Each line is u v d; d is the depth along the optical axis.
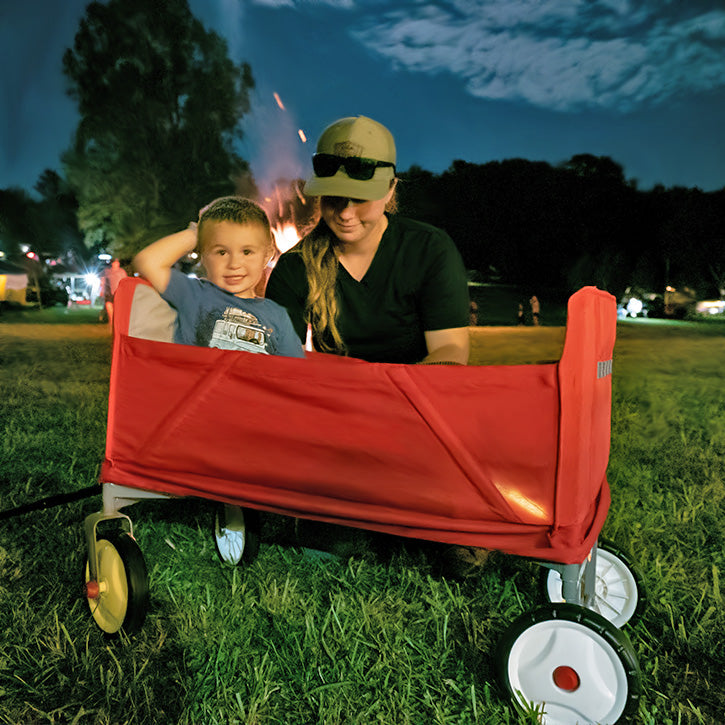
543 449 2.05
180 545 3.40
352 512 2.28
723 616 2.67
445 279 3.14
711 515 3.72
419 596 2.91
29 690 2.27
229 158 42.94
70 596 2.87
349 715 2.13
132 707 2.17
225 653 2.44
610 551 2.70
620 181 60.53
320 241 3.14
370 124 2.82
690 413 6.78
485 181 61.59
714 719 2.18
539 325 28.72
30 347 14.48
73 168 42.34
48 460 4.88
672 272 54.22
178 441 2.54
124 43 41.03
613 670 2.01
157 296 2.77
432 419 2.13
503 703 2.19
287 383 2.32
